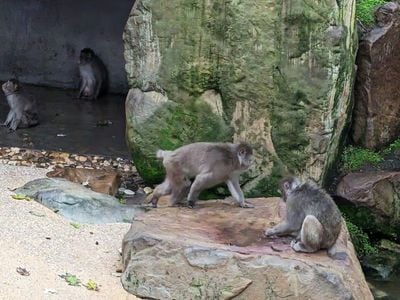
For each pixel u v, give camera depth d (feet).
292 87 34.27
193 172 31.71
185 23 35.01
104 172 37.27
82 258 28.99
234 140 35.55
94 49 52.80
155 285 27.27
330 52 33.78
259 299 26.58
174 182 32.22
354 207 35.91
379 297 32.42
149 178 36.86
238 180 33.01
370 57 37.99
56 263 27.94
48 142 41.98
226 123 35.58
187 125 35.83
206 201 33.17
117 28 52.29
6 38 53.83
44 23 53.16
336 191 36.35
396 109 39.19
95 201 33.19
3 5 53.26
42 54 53.67
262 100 34.83
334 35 33.68
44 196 33.22
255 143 35.32
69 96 51.83
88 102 50.65
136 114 36.32
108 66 52.85
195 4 34.76
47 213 32.04
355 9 37.24
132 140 36.52
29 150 40.47
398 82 38.96
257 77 34.63
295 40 33.94
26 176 36.76
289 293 26.32
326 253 27.66
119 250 30.22
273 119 34.91
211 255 26.91
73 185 34.76
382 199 35.86
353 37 36.45
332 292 26.00
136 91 36.52
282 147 35.01
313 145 34.71
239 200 32.09
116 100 51.55
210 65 35.24
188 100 35.65
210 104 35.65
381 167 37.88
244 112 35.24
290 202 28.19
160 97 35.99
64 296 25.43
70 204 32.78
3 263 26.61
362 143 38.99
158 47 35.55
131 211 33.24
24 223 30.58
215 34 34.94
